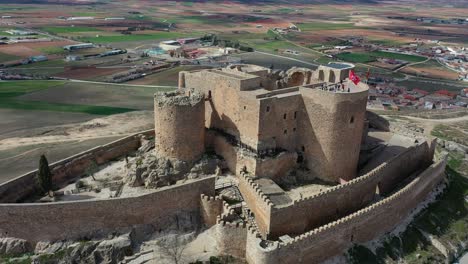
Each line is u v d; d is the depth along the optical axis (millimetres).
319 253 59438
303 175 75938
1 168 89562
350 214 67312
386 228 70312
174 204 63438
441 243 72438
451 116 149250
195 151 74000
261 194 61188
